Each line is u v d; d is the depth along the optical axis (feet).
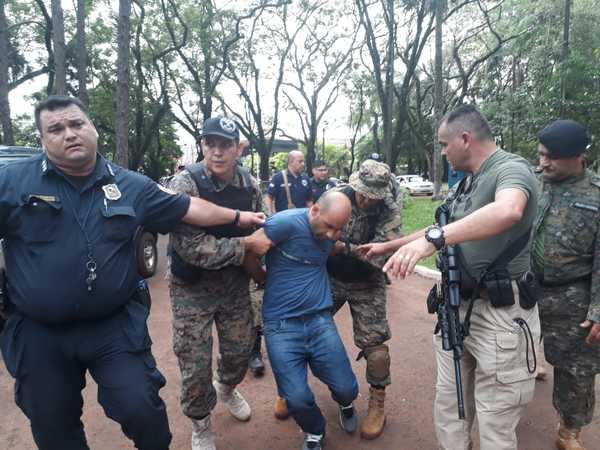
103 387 6.74
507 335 6.91
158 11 66.95
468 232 5.91
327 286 8.86
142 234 7.13
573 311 8.39
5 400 11.36
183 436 9.76
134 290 7.13
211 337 8.72
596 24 52.31
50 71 58.49
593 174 8.46
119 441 9.57
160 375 7.16
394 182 10.02
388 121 67.72
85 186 6.55
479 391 7.23
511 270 6.98
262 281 9.20
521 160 6.77
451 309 6.97
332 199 7.98
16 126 66.13
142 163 90.58
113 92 69.26
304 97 88.22
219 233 8.57
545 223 8.58
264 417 10.43
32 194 6.26
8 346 6.66
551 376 11.98
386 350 9.59
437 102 63.98
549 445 9.20
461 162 7.25
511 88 70.33
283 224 8.17
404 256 5.90
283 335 8.36
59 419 6.79
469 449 7.98
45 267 6.23
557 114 43.09
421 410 10.60
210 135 8.01
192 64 72.38
